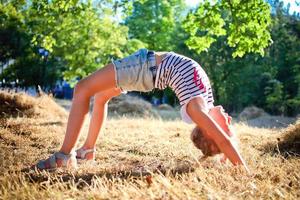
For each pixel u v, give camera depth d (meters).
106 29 23.08
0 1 17.16
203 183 2.69
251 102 34.91
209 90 3.74
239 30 8.66
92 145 4.30
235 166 3.19
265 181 2.83
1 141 5.31
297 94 29.91
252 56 34.97
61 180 2.99
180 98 3.59
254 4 8.52
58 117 10.11
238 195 2.50
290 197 2.46
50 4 9.88
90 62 23.83
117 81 3.71
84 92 3.71
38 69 38.09
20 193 2.68
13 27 33.94
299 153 4.99
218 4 8.83
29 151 4.69
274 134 6.71
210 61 37.34
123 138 5.96
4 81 37.97
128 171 3.36
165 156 4.70
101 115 4.27
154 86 3.81
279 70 32.47
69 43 23.55
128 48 27.30
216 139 3.38
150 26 37.12
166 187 2.60
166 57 3.73
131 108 19.91
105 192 2.60
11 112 10.02
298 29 32.22
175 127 7.64
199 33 33.22
